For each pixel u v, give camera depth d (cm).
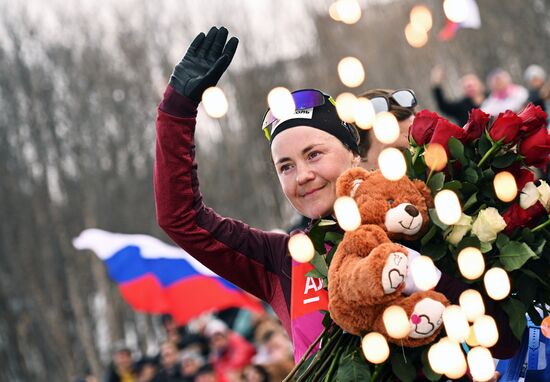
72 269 6750
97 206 7406
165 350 2348
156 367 2383
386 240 677
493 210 719
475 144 749
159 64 7931
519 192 745
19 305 6606
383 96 944
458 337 668
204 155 7225
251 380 1742
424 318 666
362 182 704
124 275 2133
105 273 6606
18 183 7156
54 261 6881
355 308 675
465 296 686
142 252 2114
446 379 716
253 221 6988
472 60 6625
